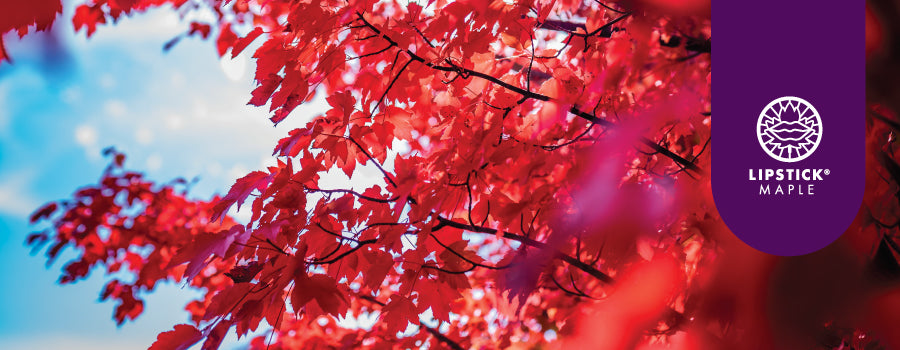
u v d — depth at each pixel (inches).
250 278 71.9
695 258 88.3
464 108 80.3
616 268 79.4
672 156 78.9
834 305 67.6
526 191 93.1
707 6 72.6
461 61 78.0
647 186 83.6
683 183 79.7
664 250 78.8
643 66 85.0
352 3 66.2
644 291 76.7
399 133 77.2
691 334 74.4
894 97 67.3
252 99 74.8
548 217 84.4
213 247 66.1
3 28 37.8
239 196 70.4
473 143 75.4
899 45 64.6
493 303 132.6
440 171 76.5
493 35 72.8
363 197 73.8
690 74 89.3
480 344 132.1
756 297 70.7
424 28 82.3
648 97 85.7
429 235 76.9
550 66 80.2
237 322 70.1
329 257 73.5
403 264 75.2
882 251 67.8
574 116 93.4
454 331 119.6
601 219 75.6
